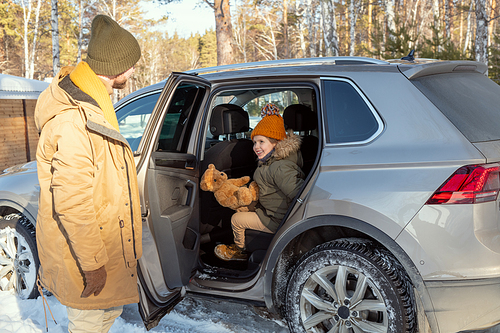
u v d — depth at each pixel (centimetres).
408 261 189
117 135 168
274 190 262
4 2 3844
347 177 205
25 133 891
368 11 3516
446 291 185
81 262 158
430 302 188
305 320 219
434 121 200
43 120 165
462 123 198
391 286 195
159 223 227
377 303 200
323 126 222
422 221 186
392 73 220
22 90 753
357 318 205
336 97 226
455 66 233
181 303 295
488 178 183
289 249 233
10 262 306
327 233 235
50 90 166
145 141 224
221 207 330
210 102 275
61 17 3947
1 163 833
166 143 252
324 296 226
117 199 172
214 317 273
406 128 203
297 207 219
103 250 162
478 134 195
